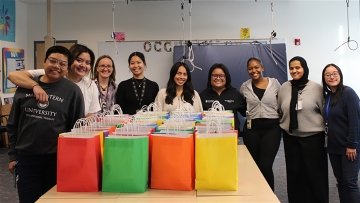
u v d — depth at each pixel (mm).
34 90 1669
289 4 5957
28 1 5988
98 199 1287
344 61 6004
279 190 3311
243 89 2916
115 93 2984
